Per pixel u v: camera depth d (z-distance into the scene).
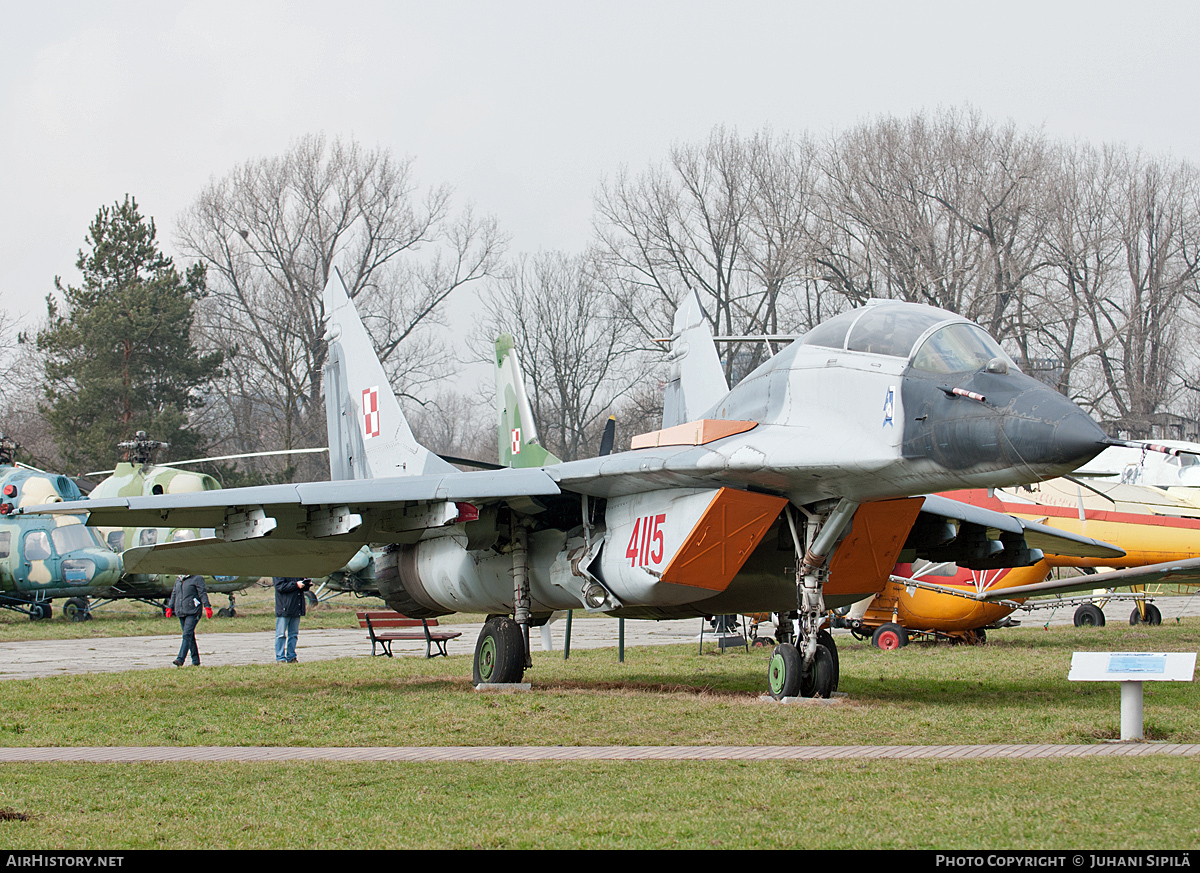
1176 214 81.12
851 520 17.02
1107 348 76.12
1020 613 47.47
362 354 26.47
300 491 18.03
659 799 9.79
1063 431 13.14
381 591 23.75
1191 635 32.88
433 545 22.11
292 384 89.31
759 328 82.38
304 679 21.47
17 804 9.99
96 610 50.50
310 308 88.88
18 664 26.50
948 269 75.75
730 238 83.12
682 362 29.64
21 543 42.75
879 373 15.41
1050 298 75.88
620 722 14.67
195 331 90.12
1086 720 14.30
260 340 89.12
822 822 8.84
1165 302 81.06
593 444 94.81
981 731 13.60
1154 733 13.23
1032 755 11.83
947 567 29.27
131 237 80.75
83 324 75.06
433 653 29.77
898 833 8.47
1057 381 78.88
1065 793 9.66
